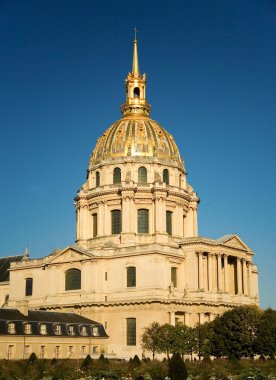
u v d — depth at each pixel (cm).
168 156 16688
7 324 11912
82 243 16188
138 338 13562
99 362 9194
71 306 14550
